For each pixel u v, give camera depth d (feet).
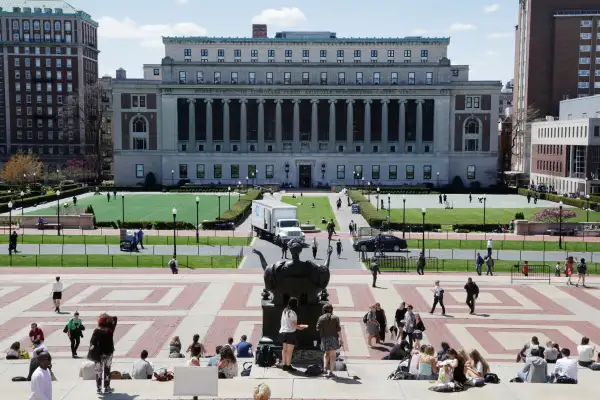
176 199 467.93
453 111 590.96
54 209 371.76
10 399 71.00
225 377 81.97
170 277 200.85
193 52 606.96
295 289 89.10
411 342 123.03
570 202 439.22
